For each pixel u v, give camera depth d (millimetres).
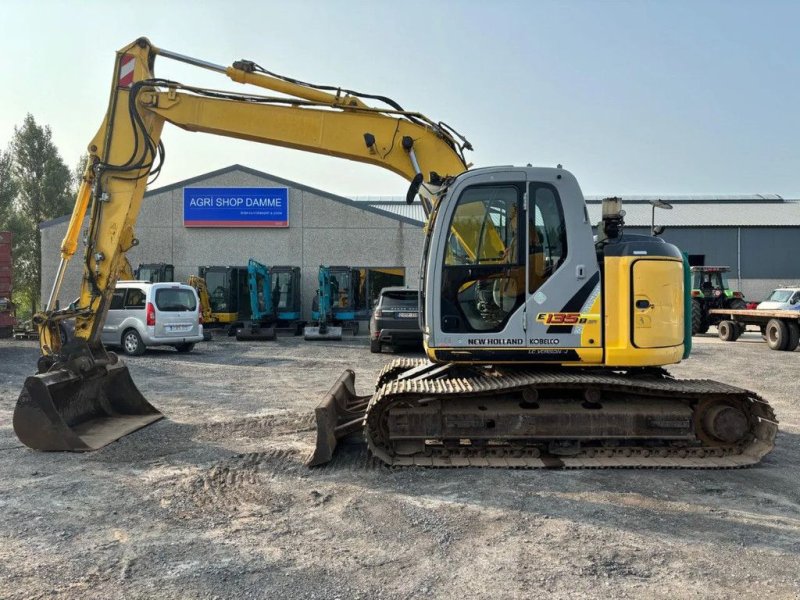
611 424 5488
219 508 4410
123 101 6703
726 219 45062
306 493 4734
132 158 6660
